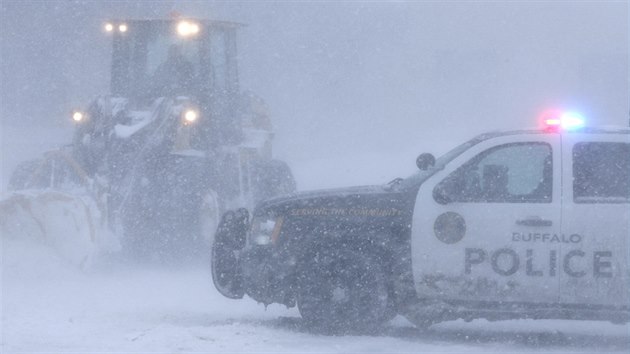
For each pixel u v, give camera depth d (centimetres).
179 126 4662
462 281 2884
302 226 3014
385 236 2958
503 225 2869
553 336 3103
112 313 3356
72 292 3800
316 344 2859
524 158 2936
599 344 2986
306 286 2986
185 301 3656
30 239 4181
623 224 2838
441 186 2930
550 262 2842
